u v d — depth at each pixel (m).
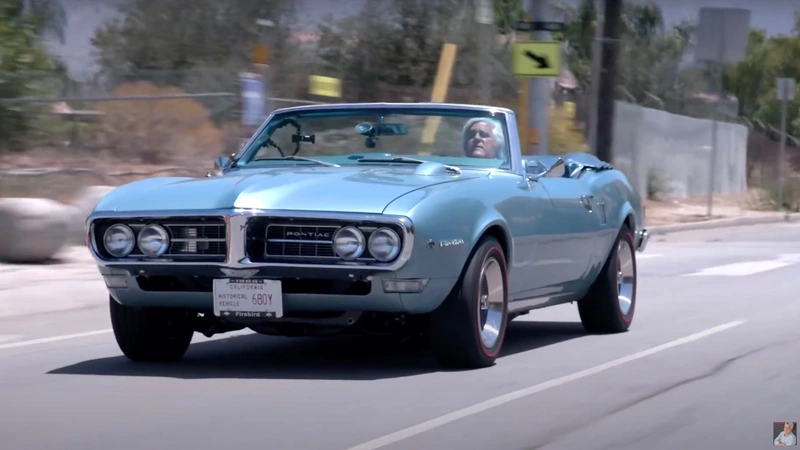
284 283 6.95
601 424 6.28
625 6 38.97
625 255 10.00
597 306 9.62
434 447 5.71
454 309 7.34
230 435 5.90
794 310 11.30
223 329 7.79
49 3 28.70
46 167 21.44
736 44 26.52
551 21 17.81
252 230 6.90
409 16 29.09
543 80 17.91
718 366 8.09
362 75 28.92
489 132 8.41
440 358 7.61
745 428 6.26
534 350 8.80
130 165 23.06
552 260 8.49
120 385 7.22
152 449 5.63
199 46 28.91
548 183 8.61
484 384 7.27
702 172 35.72
